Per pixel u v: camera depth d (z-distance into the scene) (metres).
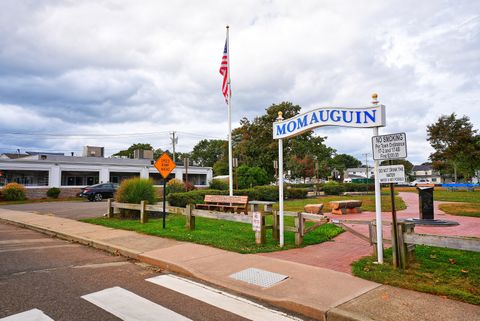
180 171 43.00
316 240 8.70
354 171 111.38
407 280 5.27
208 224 11.80
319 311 4.26
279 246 8.10
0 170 30.94
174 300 4.84
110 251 8.34
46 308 4.48
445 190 37.53
